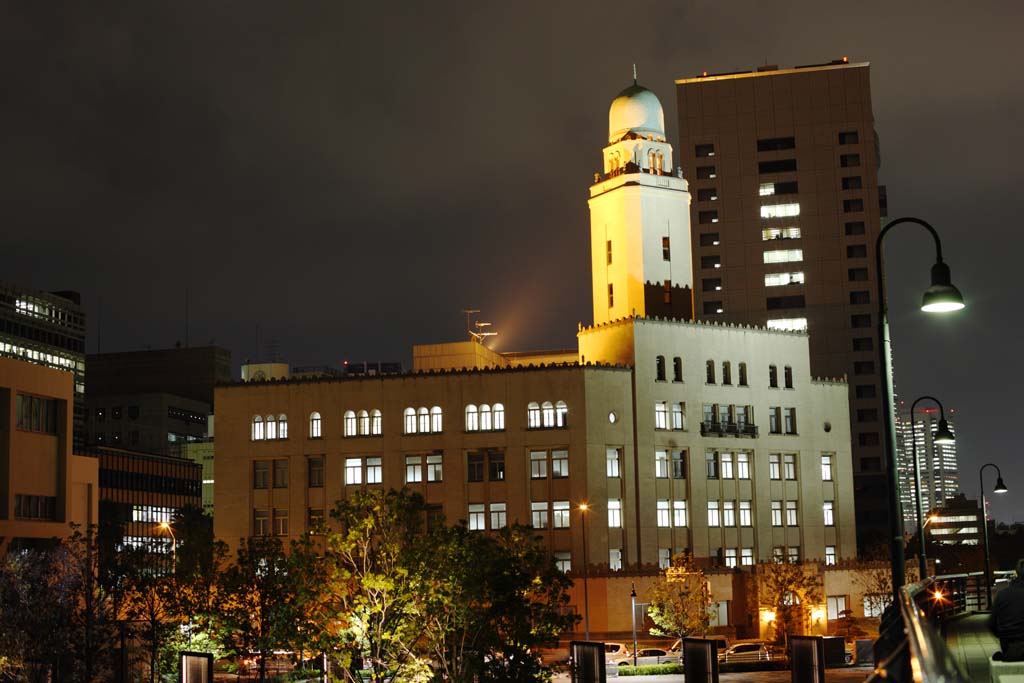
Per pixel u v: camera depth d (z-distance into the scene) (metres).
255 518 121.75
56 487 109.94
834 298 195.12
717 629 116.62
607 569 112.75
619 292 127.62
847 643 93.44
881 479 192.25
